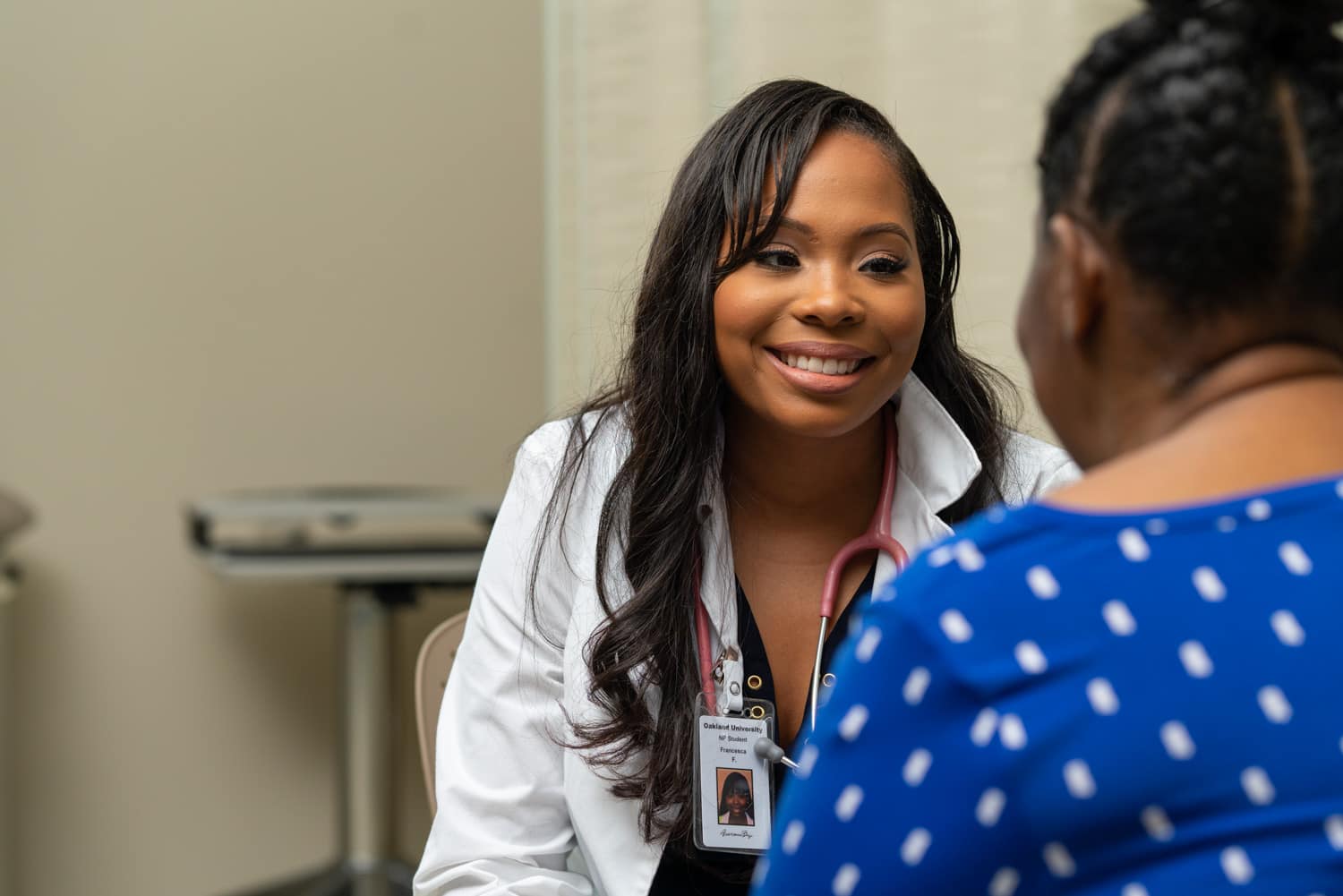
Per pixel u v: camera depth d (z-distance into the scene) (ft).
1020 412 4.52
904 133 6.93
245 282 9.75
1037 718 1.90
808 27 6.97
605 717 3.92
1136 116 2.08
